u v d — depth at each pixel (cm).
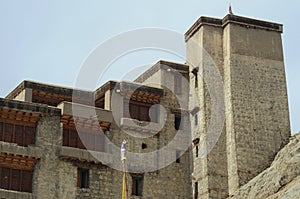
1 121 6962
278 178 6619
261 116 7425
